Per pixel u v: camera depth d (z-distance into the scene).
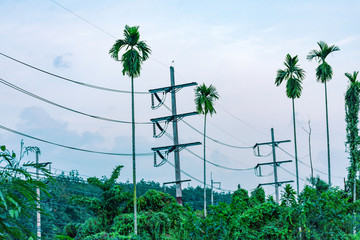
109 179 46.44
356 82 58.69
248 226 36.94
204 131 59.81
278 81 60.94
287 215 34.91
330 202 34.53
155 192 46.50
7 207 11.01
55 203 71.81
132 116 45.53
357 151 56.09
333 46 59.06
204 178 59.84
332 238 34.62
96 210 45.00
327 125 60.66
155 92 56.62
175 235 41.44
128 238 40.06
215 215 34.50
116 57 44.66
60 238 12.38
